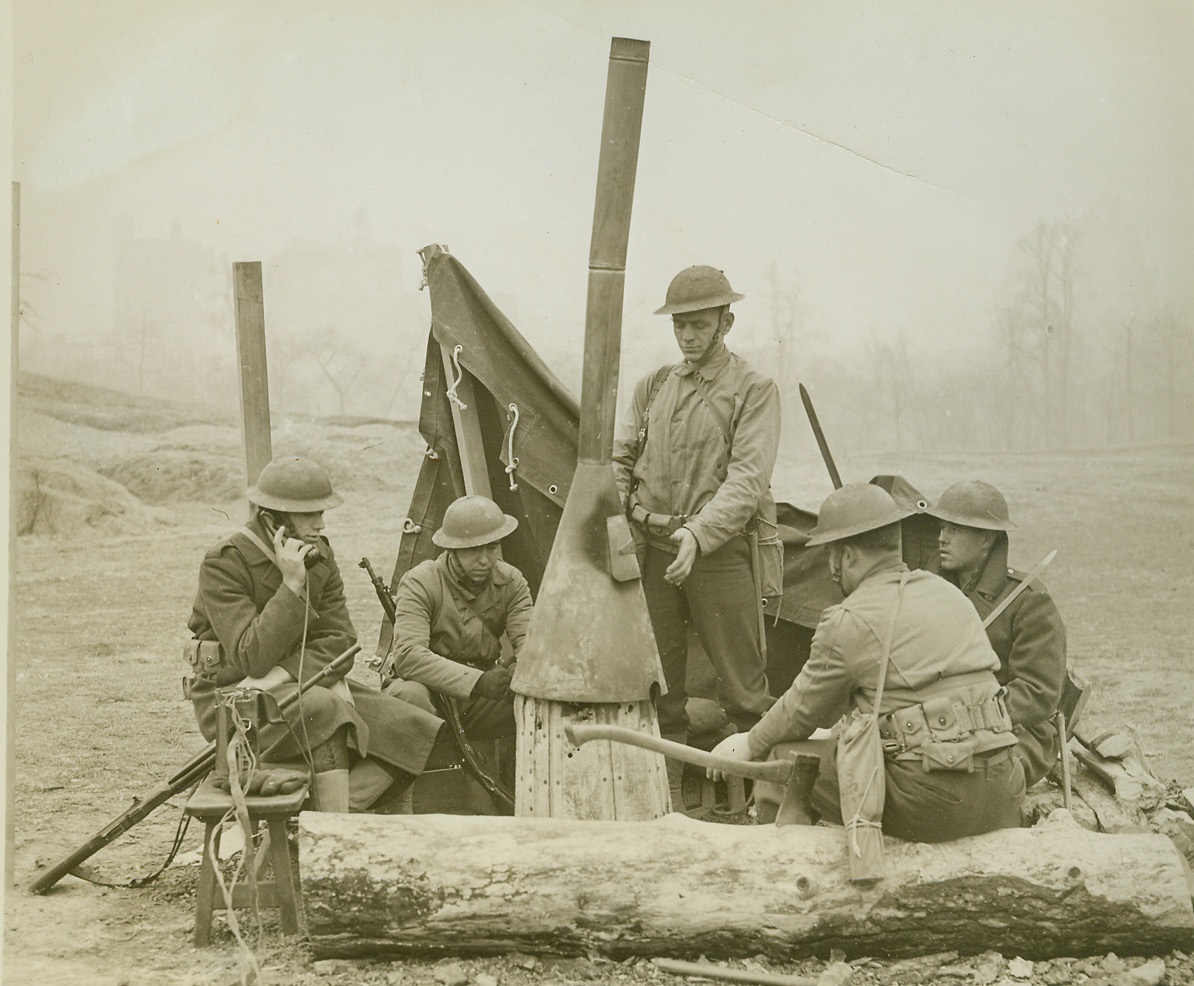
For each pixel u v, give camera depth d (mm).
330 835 3217
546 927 3180
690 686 4855
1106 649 8070
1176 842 3766
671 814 3393
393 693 4141
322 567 3932
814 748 3508
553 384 4707
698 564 4371
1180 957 3211
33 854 4215
